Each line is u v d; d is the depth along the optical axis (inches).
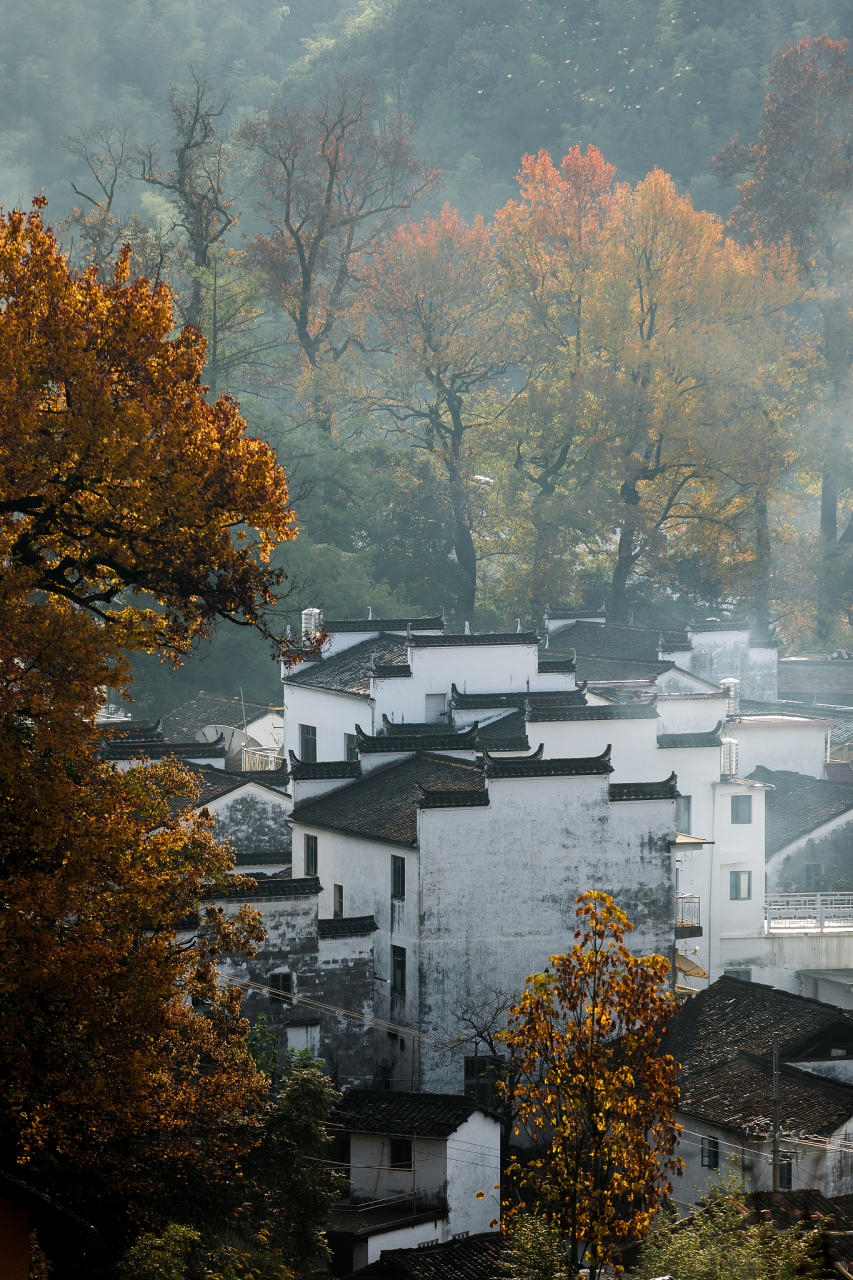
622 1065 1424.7
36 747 1211.9
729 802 2881.4
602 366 5118.1
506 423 5191.9
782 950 2896.2
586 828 2383.1
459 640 2933.1
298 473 4840.1
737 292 5118.1
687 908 2783.0
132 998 1267.2
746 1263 1213.7
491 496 5251.0
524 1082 2235.5
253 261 5447.8
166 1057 1384.1
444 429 5413.4
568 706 2861.7
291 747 3255.4
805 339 5570.9
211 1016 1519.4
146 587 1346.0
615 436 5073.8
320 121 5753.0
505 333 5339.6
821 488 6254.9
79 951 1200.8
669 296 5093.5
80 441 1222.9
